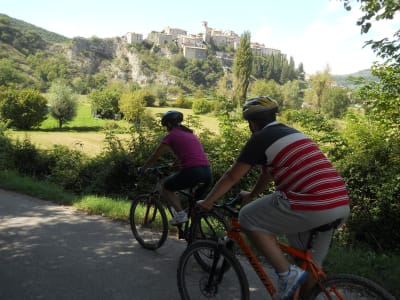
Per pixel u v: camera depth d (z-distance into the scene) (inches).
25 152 522.6
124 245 213.5
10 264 185.8
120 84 6791.3
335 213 103.3
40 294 155.3
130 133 412.5
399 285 158.6
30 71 7726.4
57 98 2506.2
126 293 156.6
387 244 250.1
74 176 440.8
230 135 356.5
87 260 191.0
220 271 131.6
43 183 436.1
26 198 350.3
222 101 383.6
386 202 250.2
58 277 171.2
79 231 240.7
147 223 208.8
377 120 325.4
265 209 111.9
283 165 106.9
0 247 210.4
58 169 467.5
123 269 179.9
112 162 406.6
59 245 213.6
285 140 107.5
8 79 6087.6
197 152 180.4
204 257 136.9
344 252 203.9
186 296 138.8
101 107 3080.7
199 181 177.5
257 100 116.5
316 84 3398.1
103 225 255.1
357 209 261.3
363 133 305.3
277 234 112.9
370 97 342.3
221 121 373.4
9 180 422.9
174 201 187.6
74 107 2556.6
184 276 139.6
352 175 267.3
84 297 152.9
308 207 103.6
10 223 259.4
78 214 287.9
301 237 112.9
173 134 184.9
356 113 335.6
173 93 7573.8
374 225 252.2
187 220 181.9
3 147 552.1
